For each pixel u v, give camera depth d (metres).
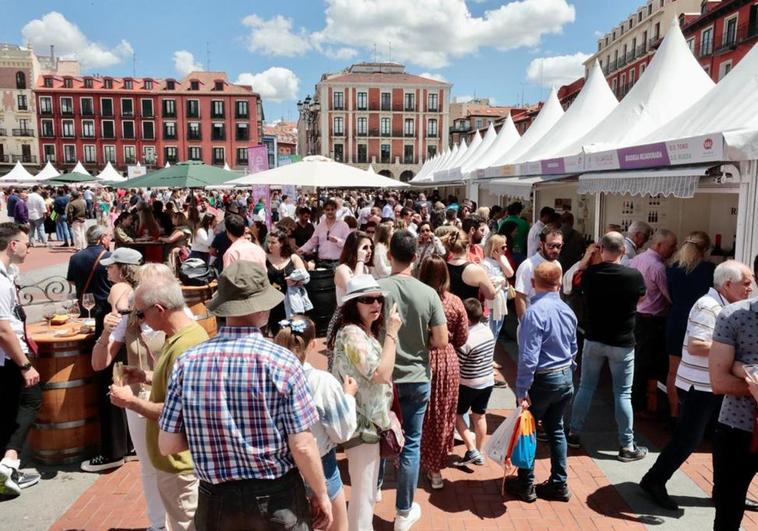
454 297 3.77
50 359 4.16
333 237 8.05
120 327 3.45
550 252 5.11
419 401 3.34
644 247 7.13
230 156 67.81
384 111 66.38
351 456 2.99
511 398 5.63
